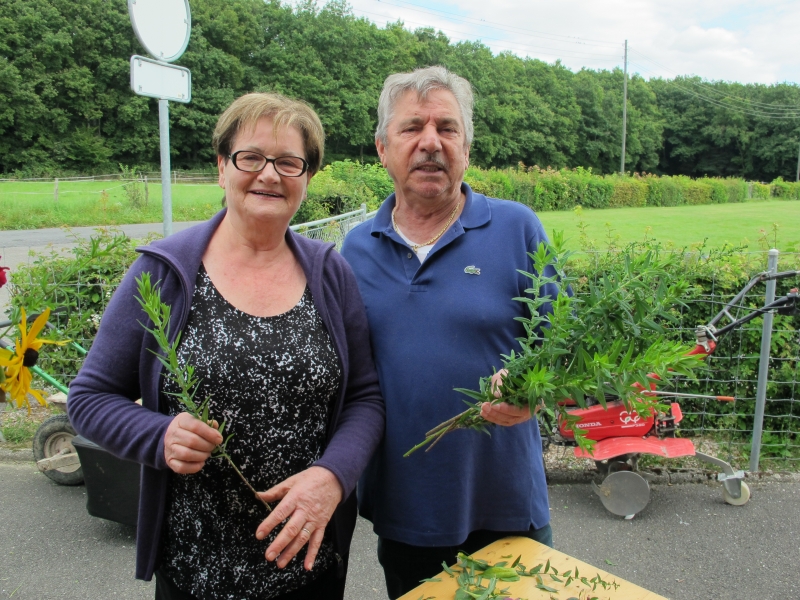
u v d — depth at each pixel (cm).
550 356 131
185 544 154
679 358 114
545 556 169
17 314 124
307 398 156
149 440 138
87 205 2153
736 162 7425
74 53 4866
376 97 5762
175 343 128
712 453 424
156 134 5088
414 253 188
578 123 6769
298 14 5928
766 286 382
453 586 156
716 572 304
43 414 479
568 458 420
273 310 157
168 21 354
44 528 341
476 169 2967
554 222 2284
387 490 186
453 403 178
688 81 8056
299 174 153
